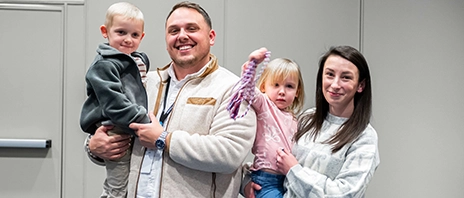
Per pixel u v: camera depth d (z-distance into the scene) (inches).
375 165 70.5
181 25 73.9
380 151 125.9
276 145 76.1
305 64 124.6
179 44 74.2
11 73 124.0
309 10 124.9
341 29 125.0
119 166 74.5
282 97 79.7
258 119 77.0
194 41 74.0
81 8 123.6
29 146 122.1
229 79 75.0
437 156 126.5
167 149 69.2
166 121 74.0
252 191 77.7
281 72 79.4
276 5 124.4
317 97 77.7
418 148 126.3
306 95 124.6
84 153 124.0
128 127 70.1
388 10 125.7
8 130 124.1
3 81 124.0
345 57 72.3
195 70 77.1
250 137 71.1
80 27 123.6
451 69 126.6
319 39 124.9
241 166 79.0
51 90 124.6
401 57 126.3
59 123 124.5
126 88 72.9
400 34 126.1
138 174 73.1
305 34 124.8
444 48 126.6
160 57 123.2
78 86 124.1
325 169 71.4
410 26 126.2
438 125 126.5
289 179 70.7
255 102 74.3
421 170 126.3
